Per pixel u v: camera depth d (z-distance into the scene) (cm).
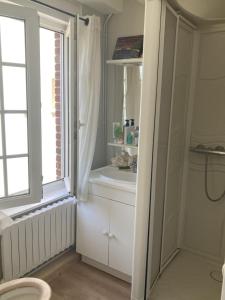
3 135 177
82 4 229
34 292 171
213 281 228
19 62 178
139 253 192
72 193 226
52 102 249
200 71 242
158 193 205
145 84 172
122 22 247
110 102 266
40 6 199
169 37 188
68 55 222
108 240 227
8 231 186
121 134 244
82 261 254
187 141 256
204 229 261
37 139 190
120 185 212
